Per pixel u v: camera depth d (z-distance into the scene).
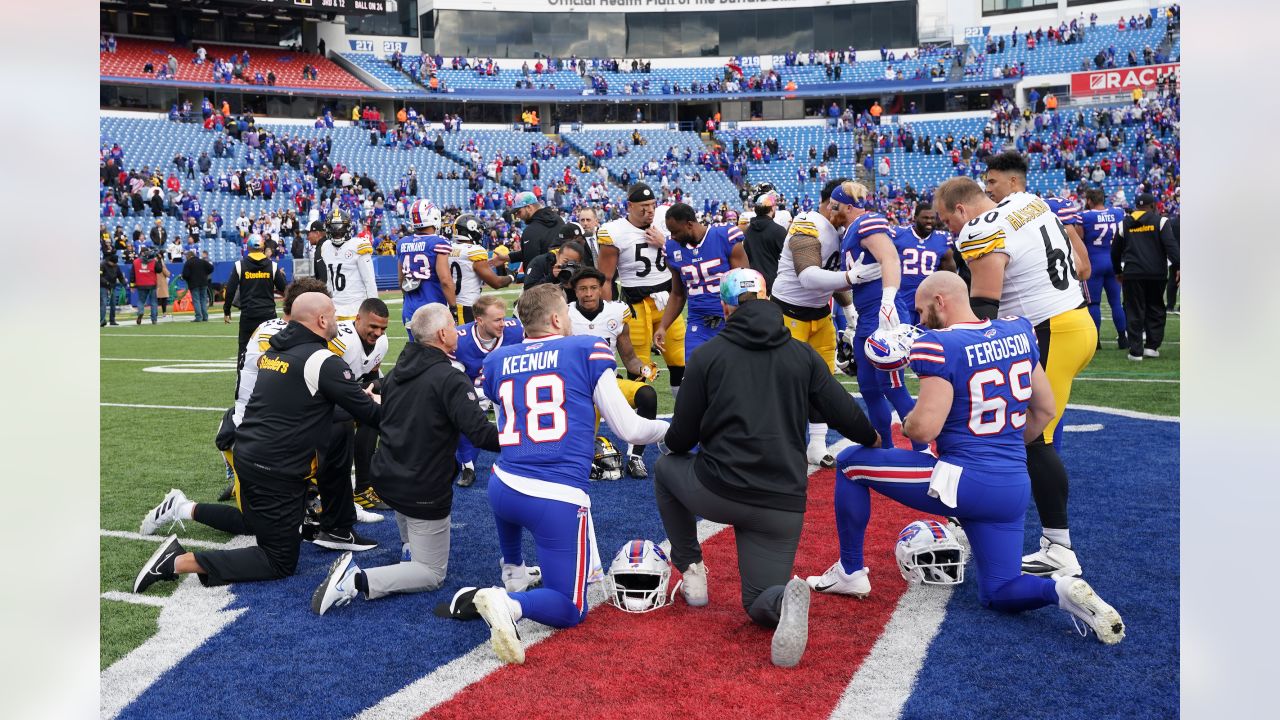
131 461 6.85
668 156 41.66
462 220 9.24
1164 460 6.09
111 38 36.38
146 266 18.98
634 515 5.34
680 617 3.88
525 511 3.73
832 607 3.93
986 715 2.95
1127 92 39.34
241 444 4.34
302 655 3.55
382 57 43.38
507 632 3.31
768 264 6.86
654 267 6.92
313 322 4.45
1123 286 10.31
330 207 31.88
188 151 32.97
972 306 4.29
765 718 2.96
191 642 3.69
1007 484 3.60
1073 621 3.66
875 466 3.82
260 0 36.78
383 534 5.22
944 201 4.53
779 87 44.62
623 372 7.37
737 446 3.64
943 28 46.34
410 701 3.15
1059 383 4.28
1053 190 37.56
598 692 3.18
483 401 7.73
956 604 3.92
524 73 43.78
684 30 45.97
